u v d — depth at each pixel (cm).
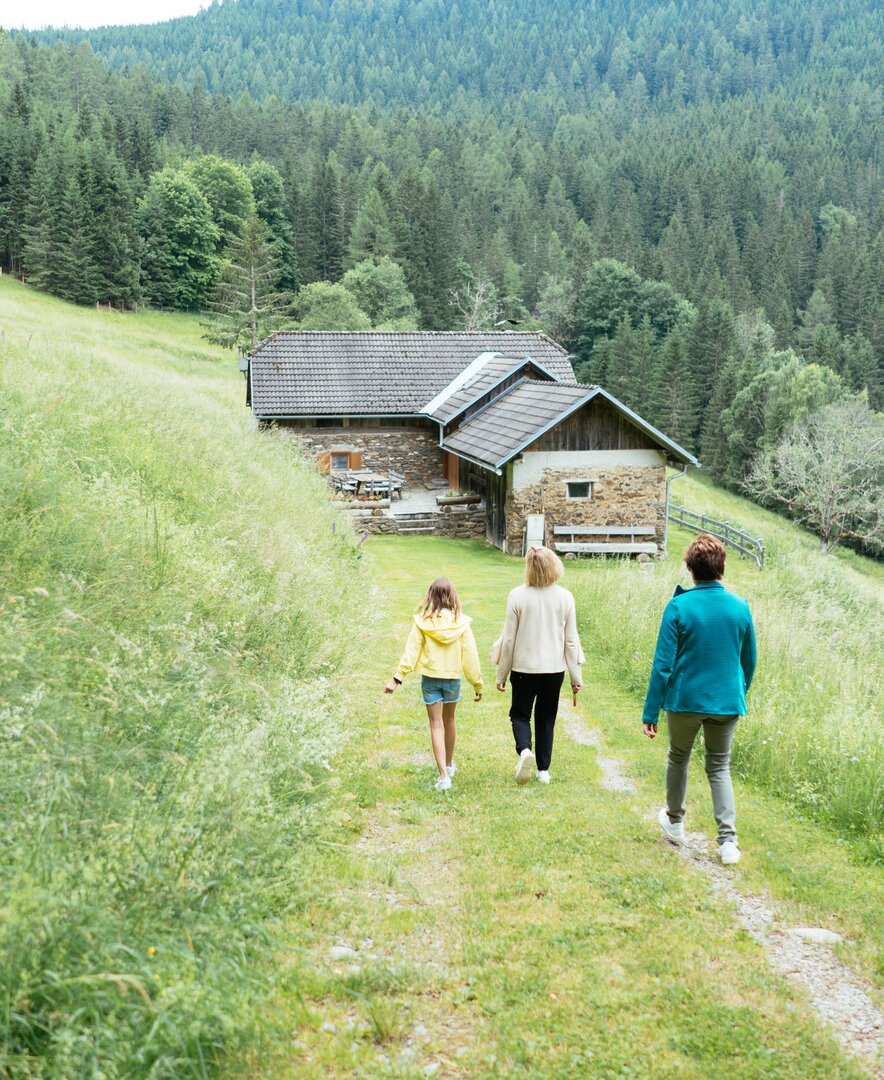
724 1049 367
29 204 8569
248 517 1253
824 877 557
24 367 1370
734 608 571
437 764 716
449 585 735
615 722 960
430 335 3612
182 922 386
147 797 464
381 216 10688
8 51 15988
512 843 591
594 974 422
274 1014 367
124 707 543
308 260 11100
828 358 9431
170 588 773
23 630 535
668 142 19038
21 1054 297
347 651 964
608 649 1313
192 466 1373
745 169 15375
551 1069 351
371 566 2019
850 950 460
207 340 7662
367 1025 374
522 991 408
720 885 541
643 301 10531
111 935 352
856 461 5431
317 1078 333
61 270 8262
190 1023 330
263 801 524
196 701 601
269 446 2303
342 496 2945
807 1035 377
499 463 2577
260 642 827
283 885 470
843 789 684
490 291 10362
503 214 14025
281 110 16788
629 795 714
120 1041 312
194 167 10731
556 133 19825
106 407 1373
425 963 430
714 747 588
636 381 9194
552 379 3241
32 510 759
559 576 743
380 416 3284
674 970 430
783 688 998
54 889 352
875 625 1923
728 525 3094
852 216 14100
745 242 13662
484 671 1186
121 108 15512
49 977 321
